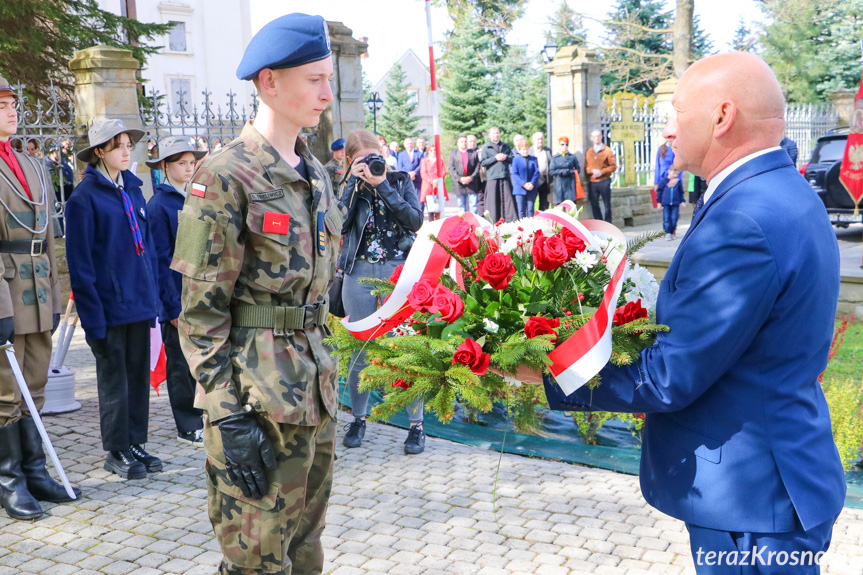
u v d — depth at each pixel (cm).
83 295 408
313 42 213
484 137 3180
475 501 390
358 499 394
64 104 1189
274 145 223
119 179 440
